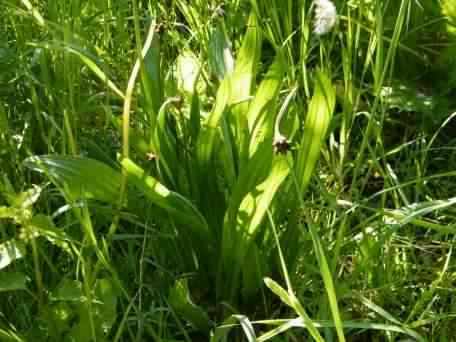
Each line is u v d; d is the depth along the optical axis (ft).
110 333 2.29
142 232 2.61
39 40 3.02
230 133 2.35
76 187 2.25
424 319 2.35
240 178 2.17
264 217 2.32
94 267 2.31
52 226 2.14
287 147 1.94
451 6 3.30
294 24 3.58
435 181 3.00
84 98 3.01
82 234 2.50
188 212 2.29
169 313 2.39
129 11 3.53
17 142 2.76
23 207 2.08
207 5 3.21
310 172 2.28
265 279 1.89
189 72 2.94
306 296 2.48
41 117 2.87
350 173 3.06
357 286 2.47
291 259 2.41
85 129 2.93
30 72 2.90
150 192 2.20
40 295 2.17
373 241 2.49
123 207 2.50
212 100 2.88
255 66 2.33
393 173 2.80
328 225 2.64
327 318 2.25
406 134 3.23
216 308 2.44
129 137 2.45
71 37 2.81
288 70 2.83
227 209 2.26
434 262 2.67
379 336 2.41
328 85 2.10
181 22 3.67
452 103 3.39
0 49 2.83
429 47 3.51
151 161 2.37
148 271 2.54
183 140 2.46
